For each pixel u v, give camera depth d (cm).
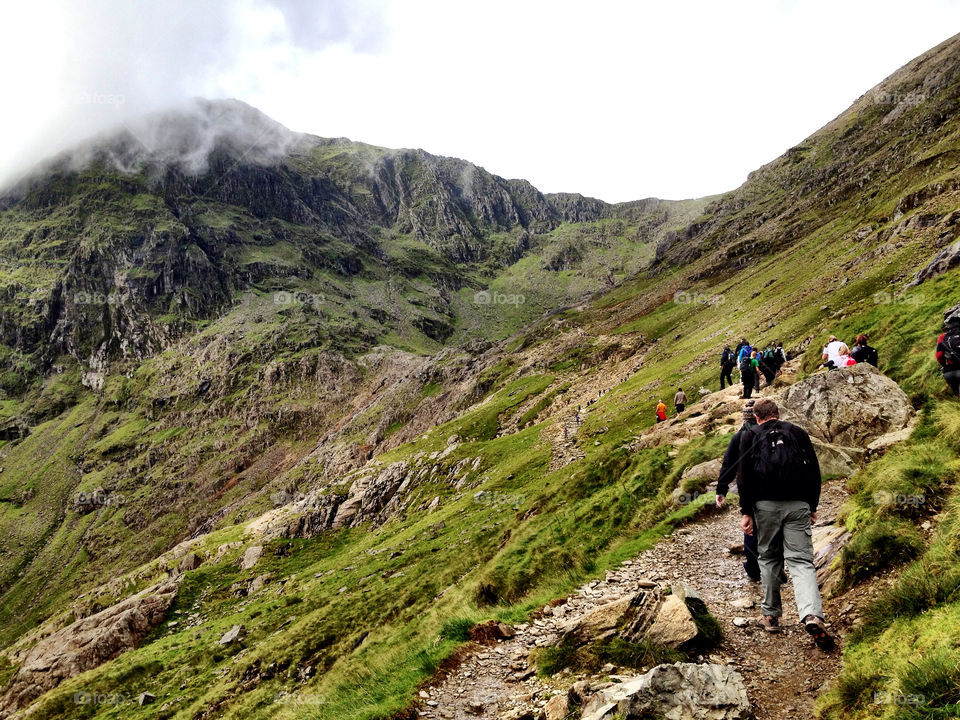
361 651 1942
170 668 4275
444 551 3838
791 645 706
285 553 7406
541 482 4253
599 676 759
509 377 13725
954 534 680
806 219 14425
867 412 1420
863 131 19775
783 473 718
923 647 540
